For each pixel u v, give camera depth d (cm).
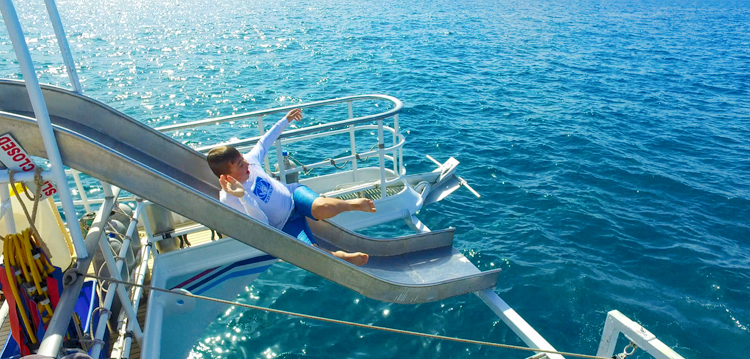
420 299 515
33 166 299
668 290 864
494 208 1141
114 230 486
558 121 1802
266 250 395
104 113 418
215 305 621
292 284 841
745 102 2144
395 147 736
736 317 802
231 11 6031
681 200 1205
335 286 838
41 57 3025
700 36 4244
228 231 377
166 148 449
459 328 752
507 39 3834
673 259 951
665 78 2588
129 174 338
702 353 732
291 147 1480
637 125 1781
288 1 7506
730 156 1500
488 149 1509
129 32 4178
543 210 1130
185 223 687
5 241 281
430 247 595
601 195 1212
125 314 470
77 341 346
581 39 3894
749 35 4384
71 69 399
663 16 5853
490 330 748
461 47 3459
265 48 3394
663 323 783
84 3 7731
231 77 2547
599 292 845
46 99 394
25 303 291
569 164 1398
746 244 1021
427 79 2500
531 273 891
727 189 1266
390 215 745
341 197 767
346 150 1473
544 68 2783
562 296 835
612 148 1528
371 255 557
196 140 1611
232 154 415
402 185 820
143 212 576
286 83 2438
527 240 1002
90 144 317
